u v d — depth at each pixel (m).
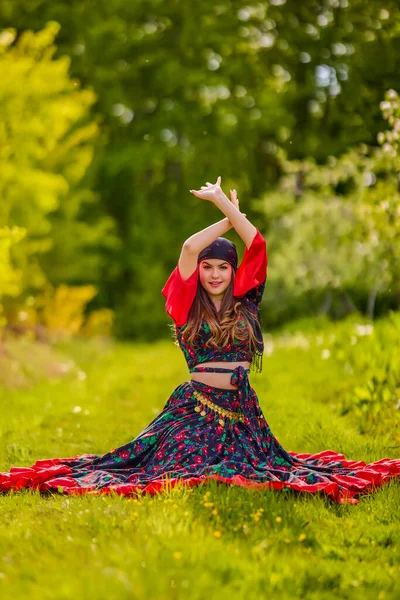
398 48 14.47
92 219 33.12
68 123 20.02
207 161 33.88
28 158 18.94
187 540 4.49
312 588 4.16
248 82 32.44
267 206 23.39
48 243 20.30
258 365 6.62
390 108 11.74
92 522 4.96
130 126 34.31
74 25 31.55
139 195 34.72
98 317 26.61
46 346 18.69
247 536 4.75
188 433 6.29
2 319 16.17
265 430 6.50
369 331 13.16
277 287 25.55
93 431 9.81
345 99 17.25
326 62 20.31
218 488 5.55
